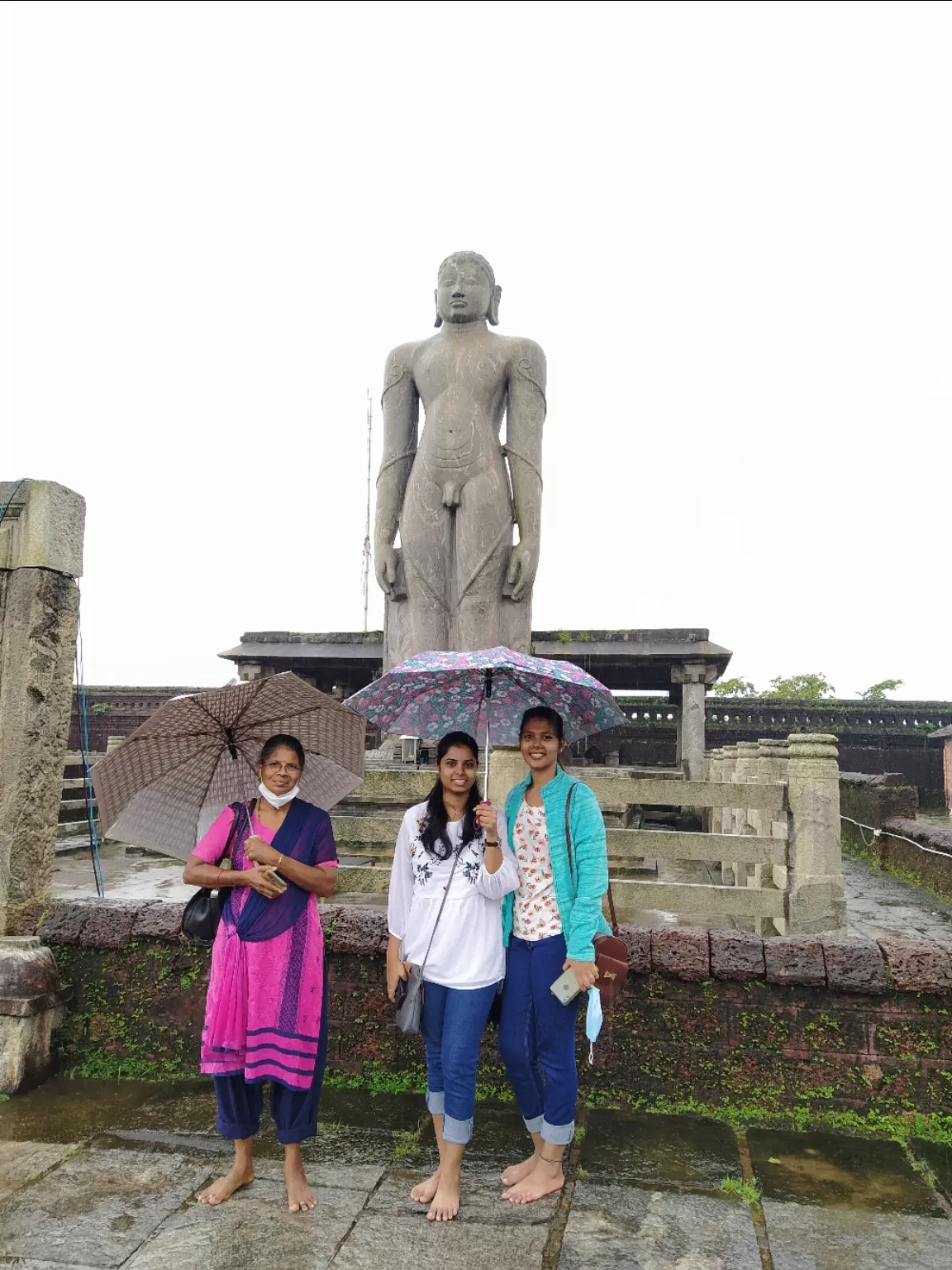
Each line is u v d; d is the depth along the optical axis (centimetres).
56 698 493
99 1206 333
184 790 399
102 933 471
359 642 1569
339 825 622
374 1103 429
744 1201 341
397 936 365
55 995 461
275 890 341
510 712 426
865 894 941
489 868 345
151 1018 468
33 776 478
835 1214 333
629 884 607
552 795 369
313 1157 375
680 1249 309
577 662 1497
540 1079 371
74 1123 407
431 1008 352
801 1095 414
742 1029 423
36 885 483
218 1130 368
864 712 2442
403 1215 330
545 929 359
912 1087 405
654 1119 413
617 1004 432
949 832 928
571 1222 325
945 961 408
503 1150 383
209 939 352
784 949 425
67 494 496
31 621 475
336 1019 455
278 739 364
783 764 908
